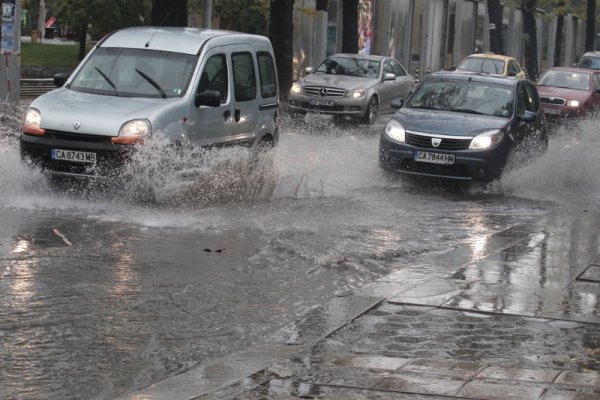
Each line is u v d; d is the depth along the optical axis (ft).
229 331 32.76
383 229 52.44
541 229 53.83
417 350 30.14
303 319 33.71
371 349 30.22
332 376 27.17
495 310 35.14
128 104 55.72
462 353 29.89
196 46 59.67
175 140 55.16
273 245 46.50
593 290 38.63
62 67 203.62
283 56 131.34
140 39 60.80
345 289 38.99
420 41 245.86
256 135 63.82
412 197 65.00
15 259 40.96
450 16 262.26
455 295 37.11
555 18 330.75
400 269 42.22
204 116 57.88
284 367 28.09
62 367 28.55
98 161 53.78
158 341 31.40
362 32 210.59
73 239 45.42
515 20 301.63
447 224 55.21
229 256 43.75
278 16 130.93
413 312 34.68
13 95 93.71
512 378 27.02
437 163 68.80
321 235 49.60
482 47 288.71
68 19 207.21
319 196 62.44
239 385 26.40
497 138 69.26
